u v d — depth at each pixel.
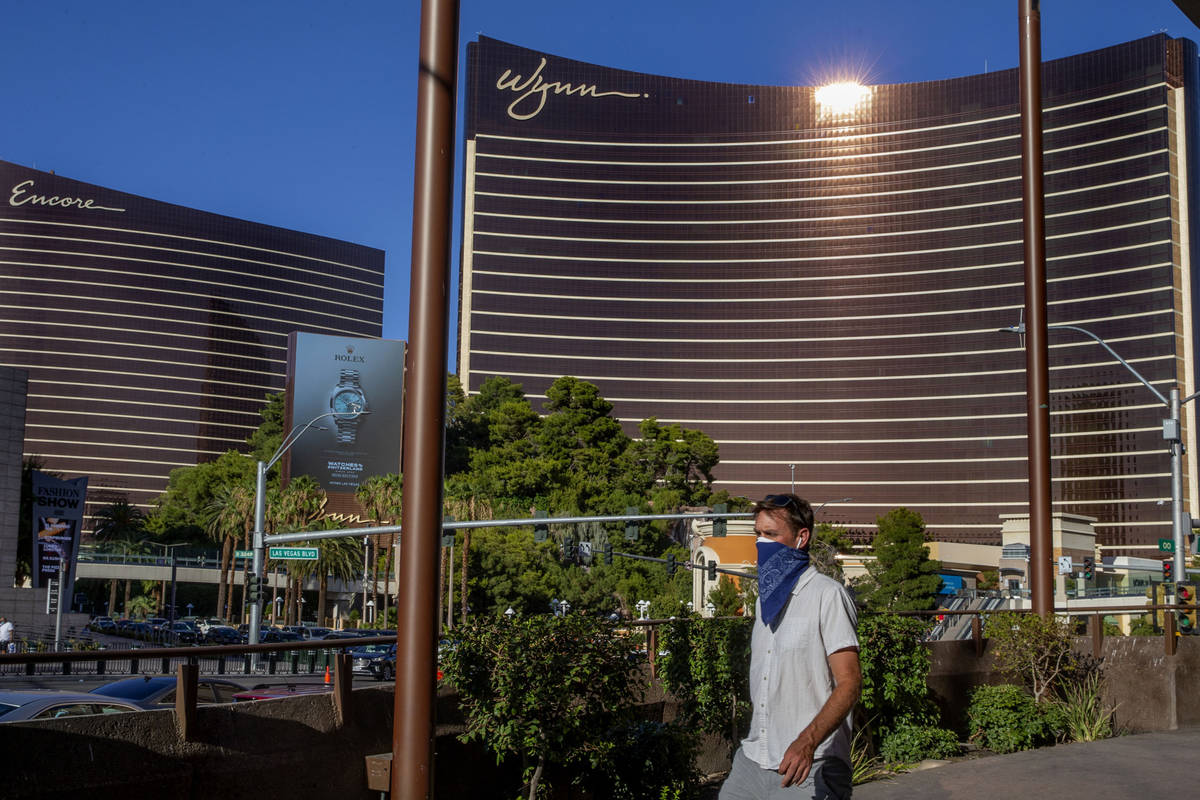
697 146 177.75
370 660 32.66
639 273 174.50
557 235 174.88
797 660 4.46
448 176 6.27
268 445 149.25
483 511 90.31
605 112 178.75
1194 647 12.55
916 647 10.59
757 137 176.88
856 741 10.17
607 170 177.25
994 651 12.53
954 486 158.62
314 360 117.38
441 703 7.82
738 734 9.53
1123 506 146.62
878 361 166.12
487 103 177.75
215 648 6.16
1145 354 148.62
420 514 5.93
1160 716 12.26
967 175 166.00
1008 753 11.10
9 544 71.00
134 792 5.69
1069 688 12.59
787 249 172.75
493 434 124.19
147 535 126.06
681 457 117.44
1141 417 147.25
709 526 98.81
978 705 11.56
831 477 164.50
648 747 8.52
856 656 4.42
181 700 6.03
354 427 117.31
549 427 119.69
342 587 113.19
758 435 167.88
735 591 82.44
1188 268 149.50
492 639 7.46
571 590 96.50
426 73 6.33
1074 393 153.38
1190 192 151.38
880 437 163.88
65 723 5.48
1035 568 13.20
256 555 36.22
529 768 7.80
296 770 6.59
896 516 103.81
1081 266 156.12
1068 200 158.88
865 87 174.75
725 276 173.50
